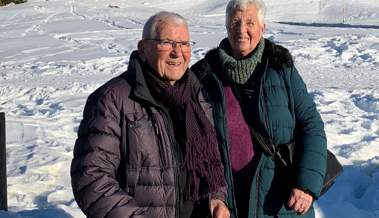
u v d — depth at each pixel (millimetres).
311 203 3258
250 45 3453
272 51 3406
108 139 2559
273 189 3307
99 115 2598
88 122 2600
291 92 3404
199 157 2758
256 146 3355
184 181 2777
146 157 2611
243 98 3422
